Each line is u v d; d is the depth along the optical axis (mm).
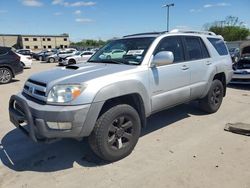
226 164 3457
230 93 8258
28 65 19438
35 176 3303
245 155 3705
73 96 3084
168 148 3979
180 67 4461
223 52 5910
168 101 4293
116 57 4336
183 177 3172
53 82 3223
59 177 3268
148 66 3895
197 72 4891
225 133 4555
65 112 3016
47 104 3145
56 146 4141
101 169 3422
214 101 5625
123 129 3594
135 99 3775
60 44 101562
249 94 8078
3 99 7707
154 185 3035
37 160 3721
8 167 3541
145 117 3943
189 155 3732
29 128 3262
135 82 3623
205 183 3039
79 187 3049
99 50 4953
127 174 3289
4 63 10758
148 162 3562
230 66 6016
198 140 4262
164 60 3781
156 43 4145
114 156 3537
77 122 3070
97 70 3602
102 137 3342
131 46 4320
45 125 3078
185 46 4746
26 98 3467
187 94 4691
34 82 3543
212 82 5430
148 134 4551
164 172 3301
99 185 3078
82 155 3820
